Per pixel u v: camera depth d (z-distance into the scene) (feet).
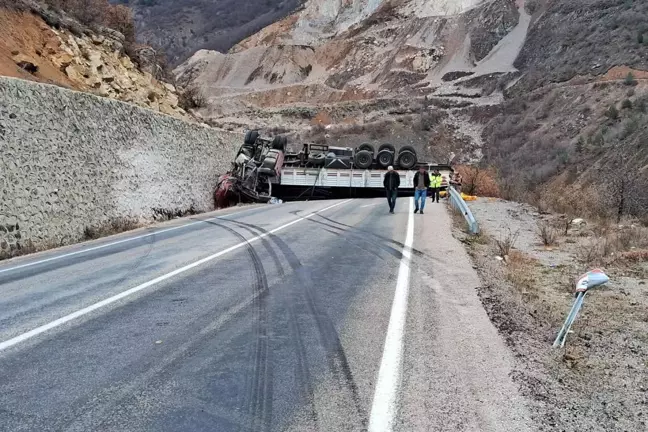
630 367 16.97
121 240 46.78
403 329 19.35
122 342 18.17
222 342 18.07
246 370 15.66
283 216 61.31
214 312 21.71
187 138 78.18
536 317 22.02
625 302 25.64
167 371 15.61
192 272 29.81
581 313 23.54
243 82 388.57
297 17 483.10
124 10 110.93
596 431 12.60
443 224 50.47
